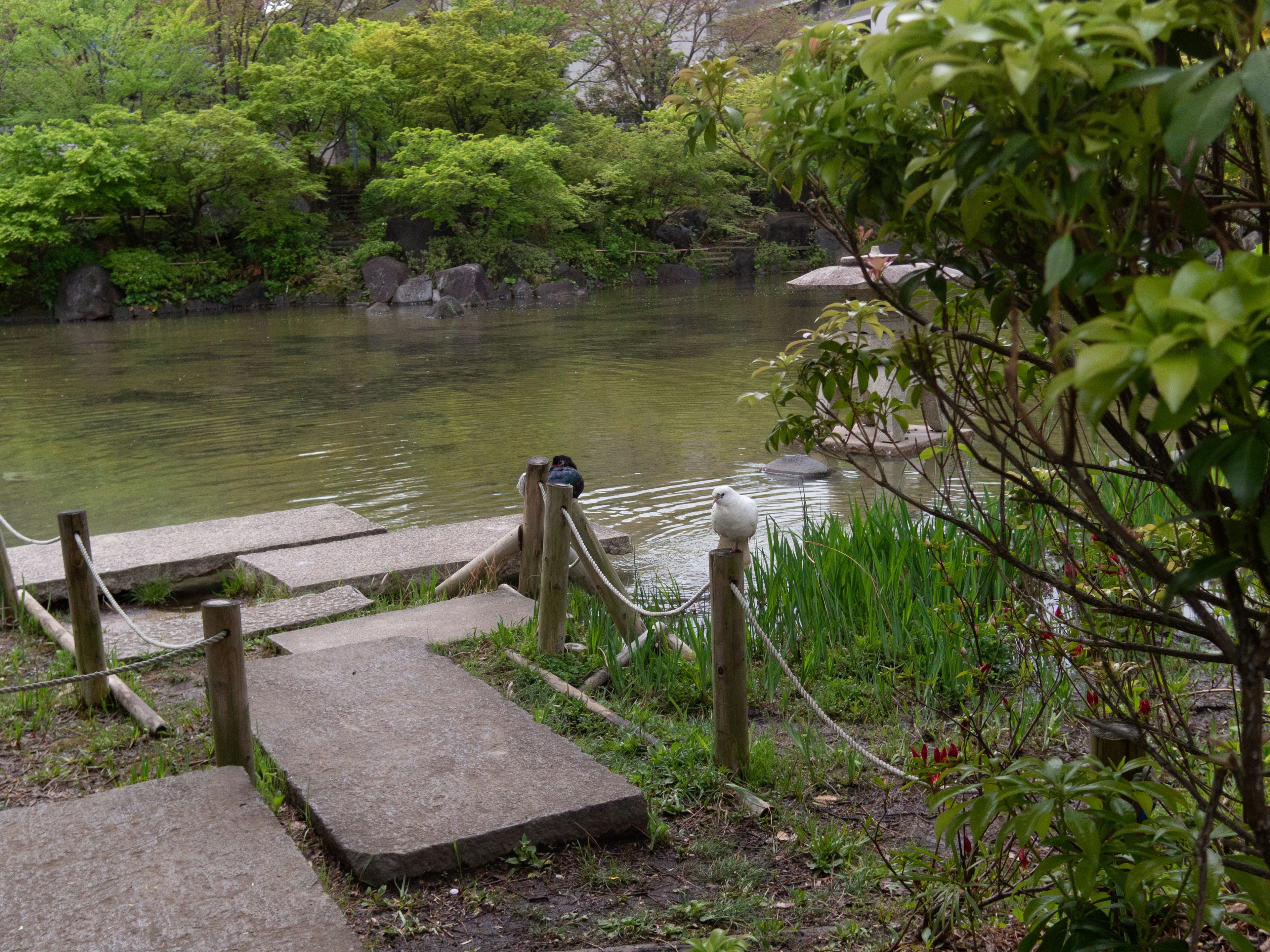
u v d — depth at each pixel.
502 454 12.69
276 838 3.86
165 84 38.09
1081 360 1.26
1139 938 2.19
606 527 8.77
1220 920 2.15
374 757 4.60
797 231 49.59
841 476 10.89
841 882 3.79
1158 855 2.20
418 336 26.83
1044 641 3.33
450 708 5.12
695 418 14.68
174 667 6.23
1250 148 2.07
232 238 39.72
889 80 1.99
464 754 4.61
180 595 7.96
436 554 8.11
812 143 2.11
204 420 15.63
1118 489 4.76
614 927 3.54
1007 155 1.53
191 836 3.88
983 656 5.34
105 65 38.97
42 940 3.32
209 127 36.50
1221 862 2.16
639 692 5.56
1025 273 2.03
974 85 1.55
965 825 2.99
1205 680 5.11
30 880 3.63
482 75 40.06
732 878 3.85
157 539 8.59
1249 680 1.77
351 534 8.74
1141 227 1.92
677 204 45.34
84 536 5.48
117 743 5.09
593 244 43.44
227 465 12.58
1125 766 2.48
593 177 44.53
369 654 5.87
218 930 3.36
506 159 38.31
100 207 35.41
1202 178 1.94
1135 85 1.42
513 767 4.46
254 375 20.30
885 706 5.22
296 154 39.56
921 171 2.00
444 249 37.97
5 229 32.62
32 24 37.91
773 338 23.77
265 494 11.13
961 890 2.95
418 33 40.97
